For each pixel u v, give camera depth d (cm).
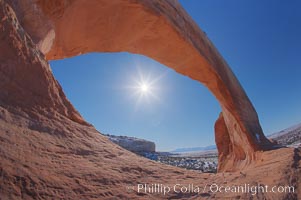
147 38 1177
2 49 411
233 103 1338
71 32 1065
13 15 466
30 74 449
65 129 449
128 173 412
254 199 366
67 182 308
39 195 259
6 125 334
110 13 1015
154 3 1043
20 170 279
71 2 909
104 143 516
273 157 784
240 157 1409
